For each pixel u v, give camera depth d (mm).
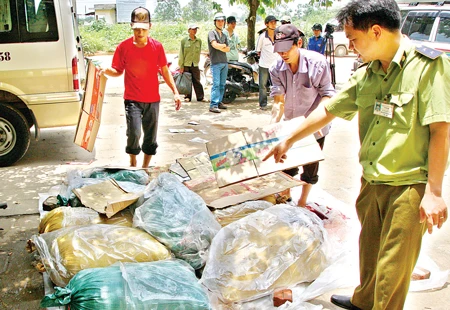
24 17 5246
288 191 4113
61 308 2664
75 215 3338
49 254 2871
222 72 8586
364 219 2477
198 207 3303
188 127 7461
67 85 5516
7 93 5410
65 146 6344
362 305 2660
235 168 3432
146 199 3434
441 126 2031
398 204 2188
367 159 2336
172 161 5668
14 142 5465
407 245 2184
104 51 23281
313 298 2859
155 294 2439
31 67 5355
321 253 3000
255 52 9734
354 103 2500
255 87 9609
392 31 2094
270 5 11766
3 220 4016
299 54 3678
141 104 4887
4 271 3219
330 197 4461
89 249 2840
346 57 19156
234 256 2850
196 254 3023
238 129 7375
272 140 3531
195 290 2582
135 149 4996
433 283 3043
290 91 3820
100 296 2344
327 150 6180
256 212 3176
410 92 2092
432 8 9938
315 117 2629
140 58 4750
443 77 2020
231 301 2732
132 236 3008
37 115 5492
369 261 2529
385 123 2221
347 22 2152
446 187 4875
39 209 4121
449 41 9523
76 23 6527
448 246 3611
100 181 3984
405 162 2164
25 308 2822
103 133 7020
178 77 9531
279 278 2830
